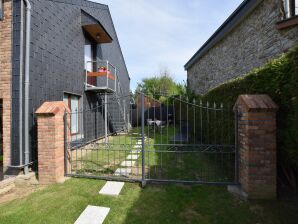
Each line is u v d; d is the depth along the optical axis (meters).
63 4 6.84
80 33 8.20
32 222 2.84
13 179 4.25
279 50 4.89
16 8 4.69
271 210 3.00
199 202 3.32
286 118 3.12
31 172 4.74
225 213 2.98
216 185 3.94
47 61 5.82
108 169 5.12
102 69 9.48
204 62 10.95
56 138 4.28
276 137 3.41
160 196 3.57
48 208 3.21
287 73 2.99
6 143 4.74
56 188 3.96
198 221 2.82
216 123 5.56
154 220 2.86
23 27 4.74
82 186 4.04
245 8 6.15
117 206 3.25
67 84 7.04
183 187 3.92
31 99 5.02
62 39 6.74
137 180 4.22
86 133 8.40
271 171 3.28
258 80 3.63
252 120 3.30
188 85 14.51
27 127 4.73
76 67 7.79
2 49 4.76
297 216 2.83
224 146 4.05
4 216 3.00
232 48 7.53
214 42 8.95
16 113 4.67
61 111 4.49
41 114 4.25
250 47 6.23
